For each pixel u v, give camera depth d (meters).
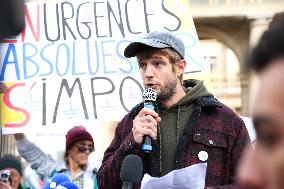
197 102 2.49
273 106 0.56
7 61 4.14
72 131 4.71
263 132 0.57
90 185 4.68
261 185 0.56
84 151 4.68
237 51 22.09
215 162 2.42
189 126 2.44
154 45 2.44
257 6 20.97
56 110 4.08
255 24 20.94
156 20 4.16
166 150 2.44
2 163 4.71
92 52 4.16
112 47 4.16
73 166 4.71
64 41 4.21
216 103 2.48
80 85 4.11
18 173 4.78
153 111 2.32
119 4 4.21
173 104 2.50
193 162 2.40
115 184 2.43
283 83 0.56
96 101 4.05
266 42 0.59
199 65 3.88
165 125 2.48
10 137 6.86
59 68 4.15
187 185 2.24
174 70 2.50
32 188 5.76
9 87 4.11
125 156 2.37
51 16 4.25
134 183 2.15
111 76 4.09
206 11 21.77
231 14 21.47
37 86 4.12
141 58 2.52
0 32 1.16
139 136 2.28
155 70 2.47
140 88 4.04
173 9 4.13
